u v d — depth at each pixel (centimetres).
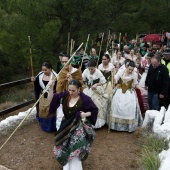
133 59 950
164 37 1560
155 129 531
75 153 404
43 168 454
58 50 1353
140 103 640
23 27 1182
